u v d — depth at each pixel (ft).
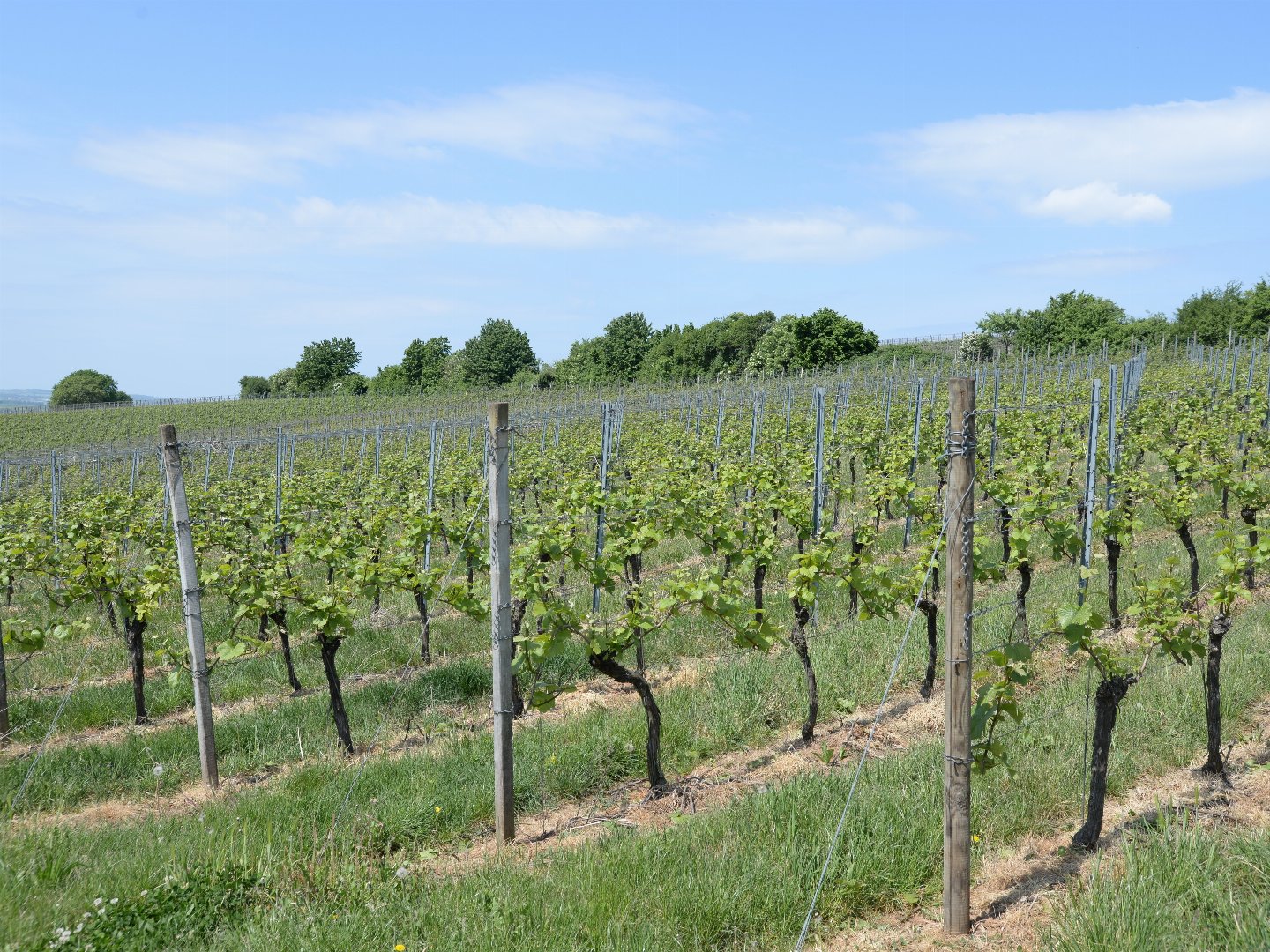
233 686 35.24
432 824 22.31
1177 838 16.83
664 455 72.59
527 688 27.78
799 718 28.60
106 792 26.37
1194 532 45.73
